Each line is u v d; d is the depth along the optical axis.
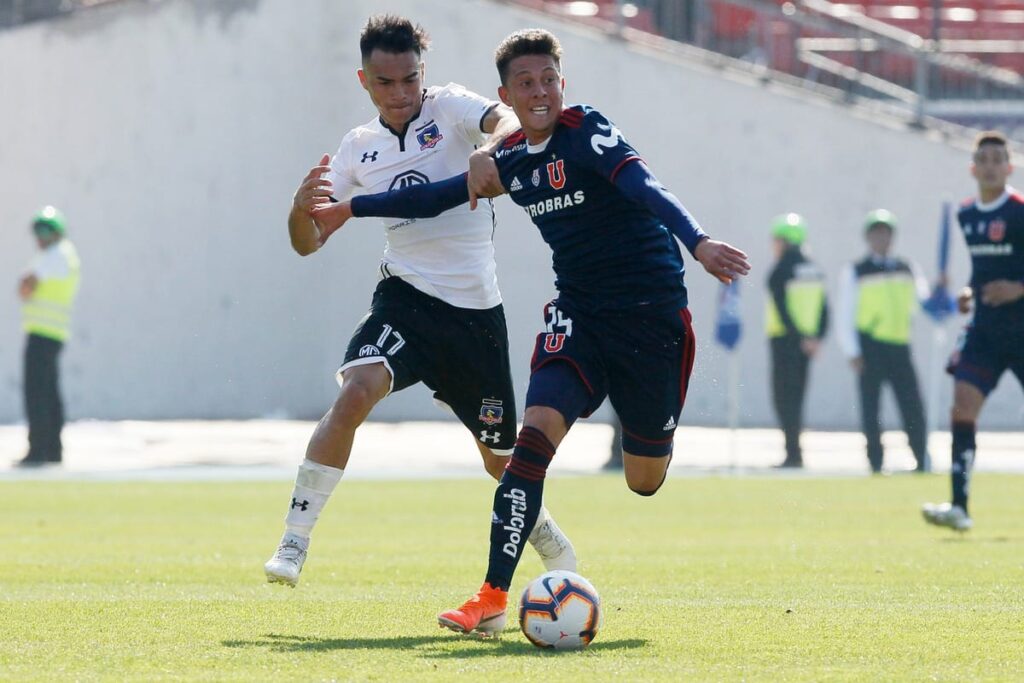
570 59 83.38
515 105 18.95
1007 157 34.22
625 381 19.47
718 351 81.94
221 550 32.06
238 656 17.20
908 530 36.69
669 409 19.75
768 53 85.56
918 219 81.62
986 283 34.66
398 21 21.67
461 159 22.23
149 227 86.06
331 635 19.14
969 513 41.19
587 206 18.98
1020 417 80.62
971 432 34.78
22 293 58.44
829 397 81.50
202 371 86.19
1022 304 34.31
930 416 64.75
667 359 19.44
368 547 32.72
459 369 21.84
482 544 33.38
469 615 18.20
